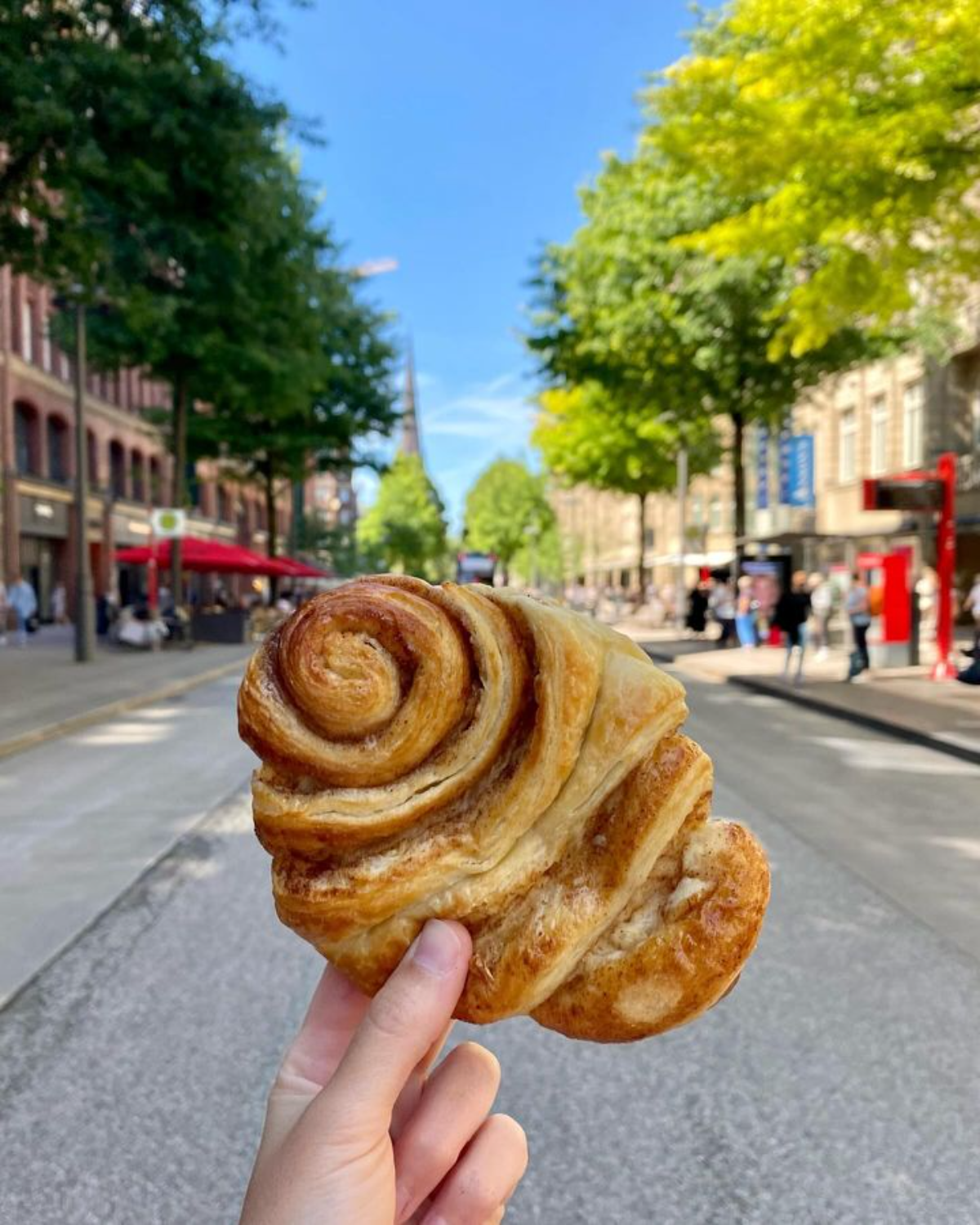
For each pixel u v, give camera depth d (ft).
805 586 70.54
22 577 115.75
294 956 14.08
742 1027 11.80
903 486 51.01
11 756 31.68
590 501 252.21
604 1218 8.36
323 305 96.27
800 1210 8.41
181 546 92.99
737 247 36.81
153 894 16.96
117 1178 8.91
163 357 73.61
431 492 303.07
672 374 70.23
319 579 163.12
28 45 33.73
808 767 29.30
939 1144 9.30
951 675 52.01
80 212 38.06
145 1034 11.66
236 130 37.17
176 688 51.72
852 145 31.40
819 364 65.92
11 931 15.14
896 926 15.24
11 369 108.37
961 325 79.15
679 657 71.72
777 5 30.19
